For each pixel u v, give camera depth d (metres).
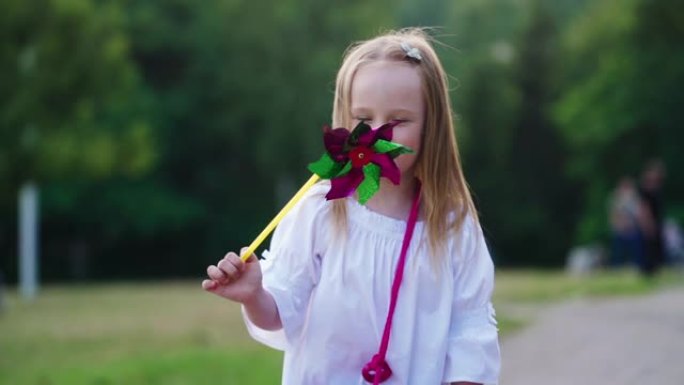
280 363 8.59
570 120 39.12
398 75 3.29
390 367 3.22
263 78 35.50
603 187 39.16
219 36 35.94
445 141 3.36
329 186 3.32
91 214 36.38
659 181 18.58
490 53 43.12
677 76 37.44
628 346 9.79
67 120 18.48
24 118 17.59
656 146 38.53
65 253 37.84
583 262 26.83
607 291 15.91
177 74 37.50
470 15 43.53
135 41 36.00
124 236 37.69
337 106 3.38
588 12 42.69
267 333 3.29
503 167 43.34
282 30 35.38
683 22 37.19
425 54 3.36
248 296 3.09
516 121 43.88
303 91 35.28
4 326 12.61
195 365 8.50
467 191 3.41
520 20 44.09
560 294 15.30
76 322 12.96
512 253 43.75
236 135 37.06
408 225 3.28
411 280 3.26
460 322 3.34
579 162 39.91
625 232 23.39
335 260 3.26
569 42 42.62
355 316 3.23
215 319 12.87
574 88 41.53
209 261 38.56
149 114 36.12
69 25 17.61
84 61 17.86
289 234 3.30
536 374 8.24
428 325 3.27
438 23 46.91
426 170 3.33
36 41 17.53
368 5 36.53
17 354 9.94
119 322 12.80
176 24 36.47
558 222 43.75
